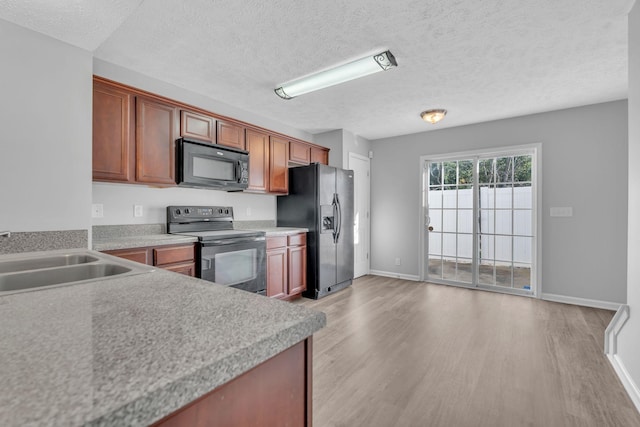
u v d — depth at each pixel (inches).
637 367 67.6
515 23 77.6
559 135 140.6
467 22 77.3
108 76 97.1
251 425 22.2
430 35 83.0
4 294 30.9
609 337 84.9
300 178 151.6
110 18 63.6
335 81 108.1
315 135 186.2
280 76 107.9
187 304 28.6
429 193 180.7
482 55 93.2
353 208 170.4
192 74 106.2
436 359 85.1
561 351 89.7
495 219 159.3
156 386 15.3
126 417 13.9
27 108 66.0
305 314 26.1
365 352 89.4
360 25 78.6
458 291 157.8
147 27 79.0
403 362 83.4
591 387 71.5
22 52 65.5
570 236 137.8
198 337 21.0
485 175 162.4
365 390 70.9
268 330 22.4
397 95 124.5
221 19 75.9
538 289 143.9
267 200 156.1
